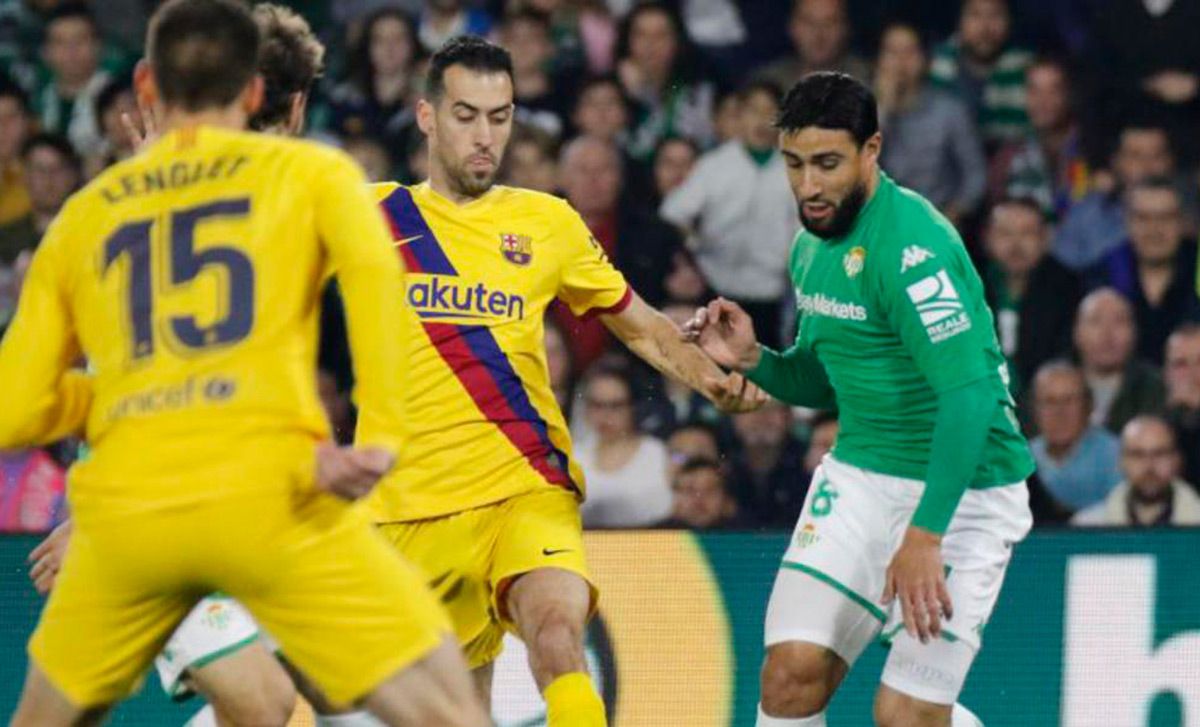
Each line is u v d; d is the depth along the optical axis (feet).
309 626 42.93
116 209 43.91
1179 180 99.35
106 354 43.32
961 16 101.40
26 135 101.65
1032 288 97.09
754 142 98.37
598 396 92.07
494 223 60.80
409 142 100.12
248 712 57.62
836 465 59.36
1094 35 101.30
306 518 42.45
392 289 42.80
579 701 54.65
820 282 57.62
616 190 98.84
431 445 59.62
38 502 84.28
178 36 44.68
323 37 102.47
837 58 101.71
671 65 101.35
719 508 91.56
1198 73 100.78
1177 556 69.36
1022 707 69.26
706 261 98.48
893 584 54.29
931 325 54.54
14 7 102.63
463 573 59.82
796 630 57.36
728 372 65.51
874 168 56.70
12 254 99.96
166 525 41.81
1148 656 69.26
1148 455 90.79
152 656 45.11
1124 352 94.94
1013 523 58.59
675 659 69.62
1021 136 100.58
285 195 43.19
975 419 54.08
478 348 59.82
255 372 42.32
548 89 101.09
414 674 43.34
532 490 60.08
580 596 57.77
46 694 44.47
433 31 102.17
